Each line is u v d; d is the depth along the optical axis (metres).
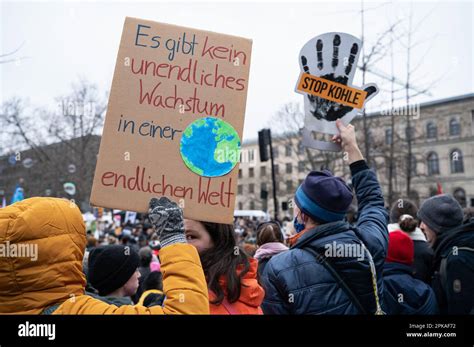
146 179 1.57
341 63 2.12
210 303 1.54
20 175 28.14
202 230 1.69
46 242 1.33
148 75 1.66
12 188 27.20
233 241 1.71
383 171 19.75
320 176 1.97
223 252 1.67
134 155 1.58
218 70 1.72
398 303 2.42
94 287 2.46
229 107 1.69
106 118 1.58
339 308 1.74
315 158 22.91
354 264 1.78
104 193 1.54
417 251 2.83
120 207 1.54
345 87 2.13
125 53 1.65
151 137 1.61
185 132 1.63
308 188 1.94
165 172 1.59
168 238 1.42
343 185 1.92
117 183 1.55
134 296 4.11
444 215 2.70
